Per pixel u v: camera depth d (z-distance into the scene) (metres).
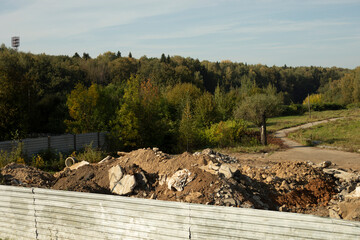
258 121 26.28
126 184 8.91
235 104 38.81
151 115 27.02
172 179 8.73
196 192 7.99
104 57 113.69
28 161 18.12
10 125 24.77
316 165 14.35
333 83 135.12
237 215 4.75
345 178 11.66
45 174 11.32
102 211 5.61
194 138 26.55
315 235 4.32
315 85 157.50
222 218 4.83
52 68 64.12
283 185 10.29
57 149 21.05
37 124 36.62
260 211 4.61
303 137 30.55
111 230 5.55
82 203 5.76
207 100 33.94
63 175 10.76
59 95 47.81
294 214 4.45
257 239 4.63
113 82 72.69
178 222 5.10
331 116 51.62
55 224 5.98
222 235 4.84
